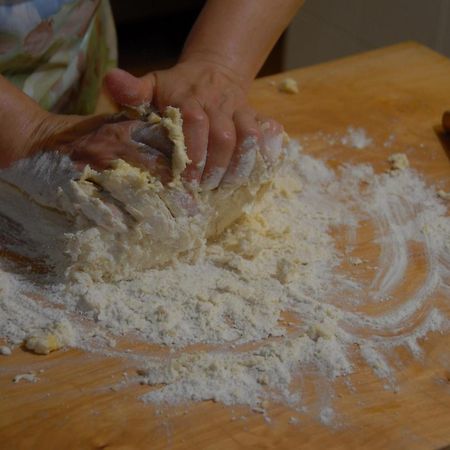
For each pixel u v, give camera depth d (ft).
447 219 3.47
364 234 3.36
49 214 3.23
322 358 2.73
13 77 4.02
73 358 2.73
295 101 4.33
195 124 3.01
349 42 6.60
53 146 3.15
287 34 7.25
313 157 3.86
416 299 3.03
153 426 2.47
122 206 2.99
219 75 3.39
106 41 4.69
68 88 4.23
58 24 4.00
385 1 6.08
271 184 3.35
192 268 3.13
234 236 3.25
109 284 3.04
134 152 2.99
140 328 2.85
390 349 2.79
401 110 4.27
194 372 2.65
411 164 3.84
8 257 3.16
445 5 5.63
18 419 2.49
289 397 2.58
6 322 2.86
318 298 3.01
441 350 2.79
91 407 2.54
